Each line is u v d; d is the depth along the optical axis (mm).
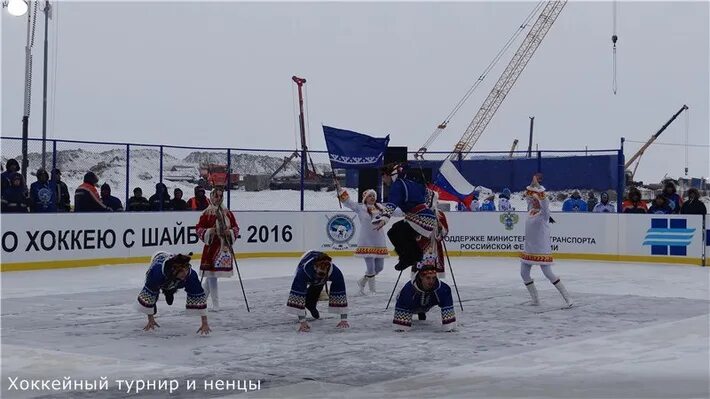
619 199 23969
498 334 11383
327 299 12883
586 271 20766
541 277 19188
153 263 11086
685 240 22844
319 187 25297
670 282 18250
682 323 12438
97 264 20859
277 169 24938
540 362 9508
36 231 19797
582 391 8047
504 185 25344
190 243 22891
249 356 9758
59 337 10945
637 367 9227
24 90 27141
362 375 8797
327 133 23000
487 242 24750
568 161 24688
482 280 18531
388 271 20672
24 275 18672
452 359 9672
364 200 15555
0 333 11242
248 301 14547
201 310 11070
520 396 7859
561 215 24328
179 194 22859
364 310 13508
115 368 9094
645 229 23359
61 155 22031
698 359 9711
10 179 19656
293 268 21125
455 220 24859
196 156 24031
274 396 7879
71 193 22172
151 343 10555
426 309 11664
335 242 24781
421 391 8070
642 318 12945
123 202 22938
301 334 11234
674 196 23812
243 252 23828
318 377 8703
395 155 23172
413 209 11797
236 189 24531
